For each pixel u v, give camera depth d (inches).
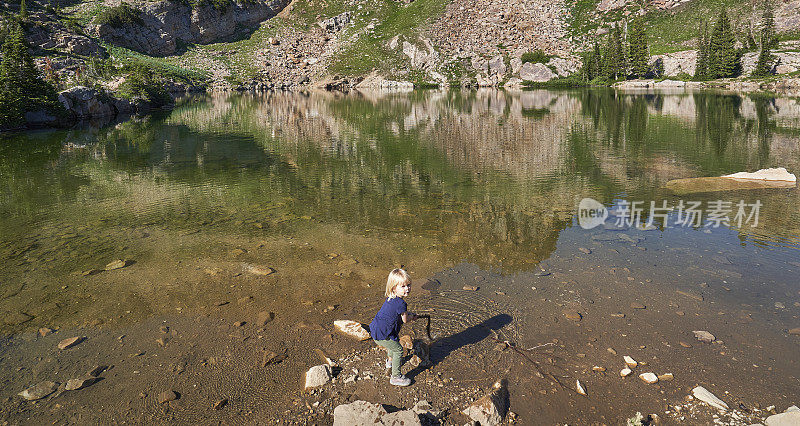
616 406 159.8
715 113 1289.4
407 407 160.7
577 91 2967.5
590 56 4065.0
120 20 3860.7
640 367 179.9
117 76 2652.6
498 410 155.7
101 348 204.1
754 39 3875.5
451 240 335.9
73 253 325.1
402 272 169.9
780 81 2598.4
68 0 4087.1
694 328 205.8
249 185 542.6
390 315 169.3
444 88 3895.2
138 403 167.3
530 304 233.8
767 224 343.9
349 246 329.1
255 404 165.6
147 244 341.7
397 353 172.2
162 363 191.6
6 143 1050.1
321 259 306.0
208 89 3644.2
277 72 4370.1
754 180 493.0
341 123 1301.7
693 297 234.1
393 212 414.3
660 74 3868.1
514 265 285.7
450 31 4655.5
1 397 171.5
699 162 619.8
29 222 403.2
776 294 233.8
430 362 187.8
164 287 266.5
